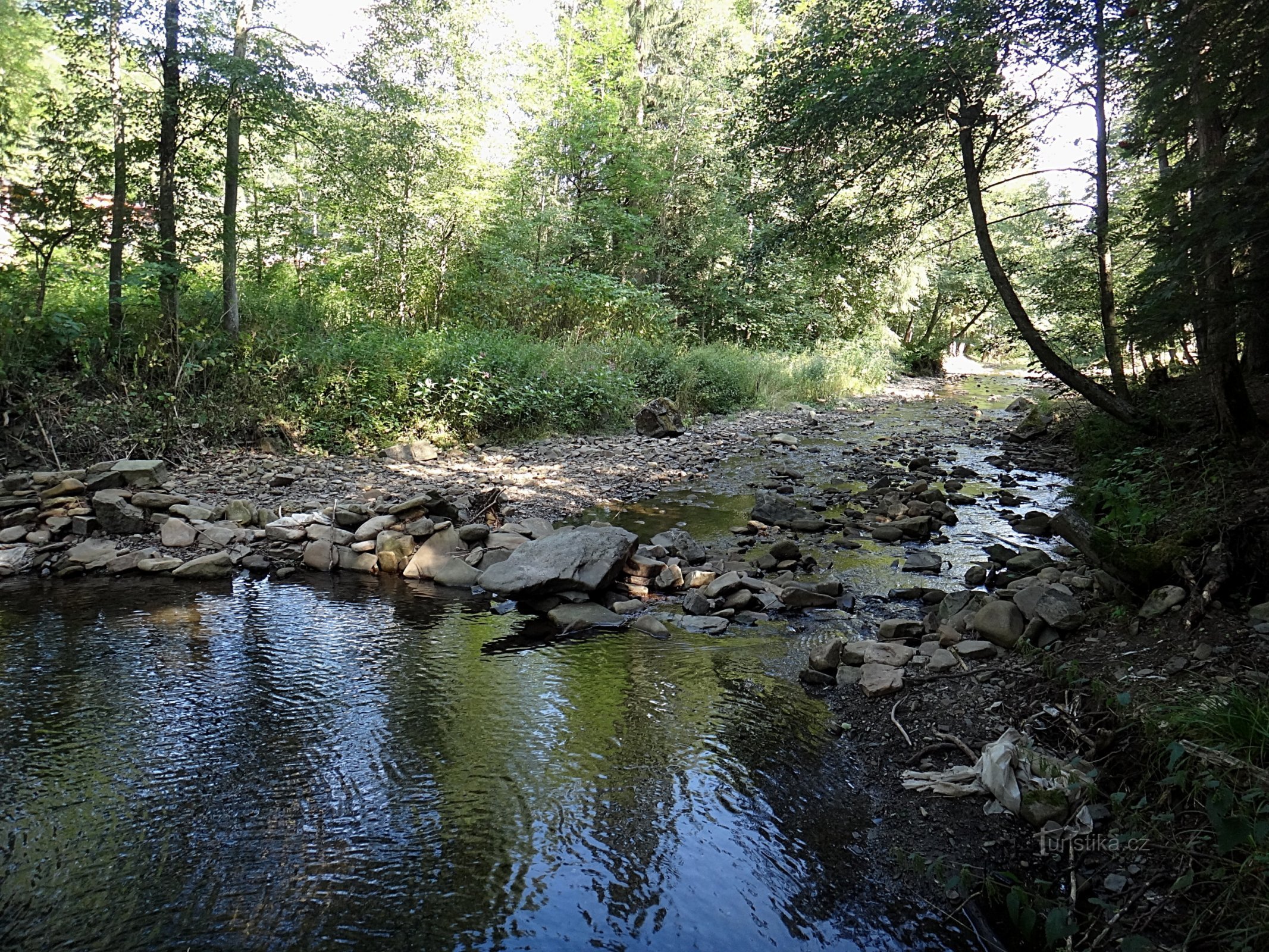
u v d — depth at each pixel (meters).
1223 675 3.80
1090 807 3.31
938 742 4.02
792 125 8.89
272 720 4.33
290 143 12.88
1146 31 6.37
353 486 9.38
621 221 22.70
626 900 2.98
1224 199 5.45
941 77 7.90
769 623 5.87
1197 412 9.12
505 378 13.68
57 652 5.12
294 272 16.06
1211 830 2.92
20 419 9.22
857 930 2.83
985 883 2.98
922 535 8.14
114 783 3.70
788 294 25.47
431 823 3.44
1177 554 4.84
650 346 18.48
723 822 3.48
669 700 4.64
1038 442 13.97
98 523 7.45
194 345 11.31
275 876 3.08
